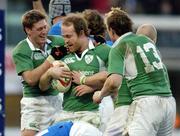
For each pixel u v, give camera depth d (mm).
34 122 19688
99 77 18031
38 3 22406
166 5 45312
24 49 19312
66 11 21828
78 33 18219
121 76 17688
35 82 18984
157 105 17875
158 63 18203
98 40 19312
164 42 44562
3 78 20875
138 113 17875
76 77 18219
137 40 18203
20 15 44719
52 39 19781
